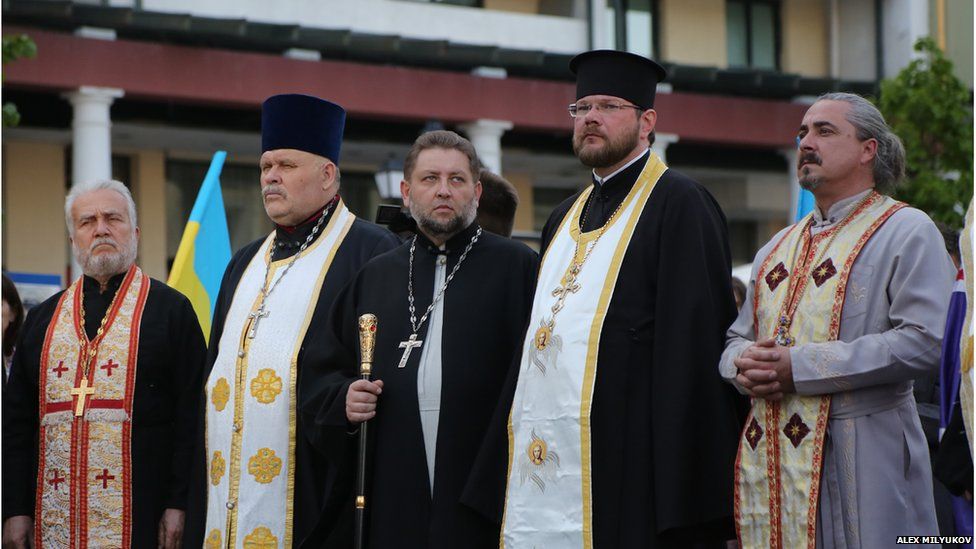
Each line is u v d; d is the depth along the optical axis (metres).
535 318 8.64
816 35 37.00
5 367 10.83
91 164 26.97
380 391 8.91
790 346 7.79
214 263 12.39
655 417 8.04
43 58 26.55
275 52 29.02
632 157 8.76
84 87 26.81
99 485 9.75
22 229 30.25
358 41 29.20
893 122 27.00
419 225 9.30
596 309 8.37
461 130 31.69
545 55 31.11
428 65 30.59
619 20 33.75
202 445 9.86
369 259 10.00
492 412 8.92
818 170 7.94
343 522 9.20
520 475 8.41
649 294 8.37
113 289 10.18
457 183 9.16
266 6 29.62
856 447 7.53
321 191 10.12
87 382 9.87
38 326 10.17
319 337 9.52
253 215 33.34
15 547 9.81
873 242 7.73
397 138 31.80
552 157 33.84
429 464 8.84
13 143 30.22
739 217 38.81
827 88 34.50
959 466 7.22
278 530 9.49
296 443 9.56
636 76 8.72
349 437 9.09
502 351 9.07
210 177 12.55
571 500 8.20
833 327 7.66
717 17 36.00
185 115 29.69
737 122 33.84
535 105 31.41
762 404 7.82
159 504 9.88
